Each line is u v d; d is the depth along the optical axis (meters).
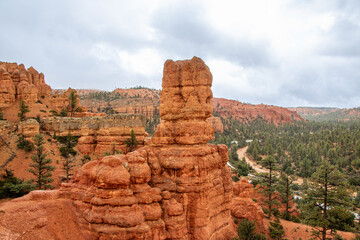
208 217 28.48
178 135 31.78
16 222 23.31
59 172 64.25
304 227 43.97
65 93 108.69
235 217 39.53
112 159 25.12
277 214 52.06
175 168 28.91
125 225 23.20
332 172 38.09
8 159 61.25
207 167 29.62
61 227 24.58
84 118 81.06
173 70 33.22
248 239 32.41
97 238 23.39
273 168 59.34
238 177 107.81
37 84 102.81
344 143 161.25
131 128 75.50
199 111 31.56
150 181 28.89
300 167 142.25
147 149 30.61
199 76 32.03
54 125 81.19
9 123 74.75
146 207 25.48
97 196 24.75
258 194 62.09
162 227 25.12
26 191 49.31
